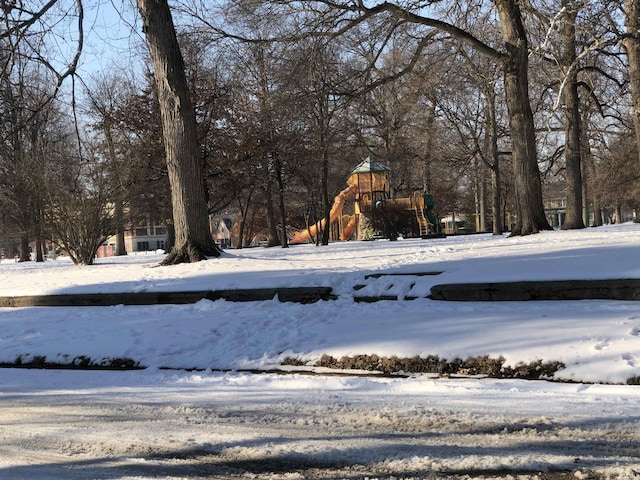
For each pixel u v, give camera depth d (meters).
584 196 48.78
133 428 4.62
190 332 8.09
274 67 17.88
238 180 29.14
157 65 13.74
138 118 24.78
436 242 22.44
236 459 3.85
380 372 6.32
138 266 14.60
